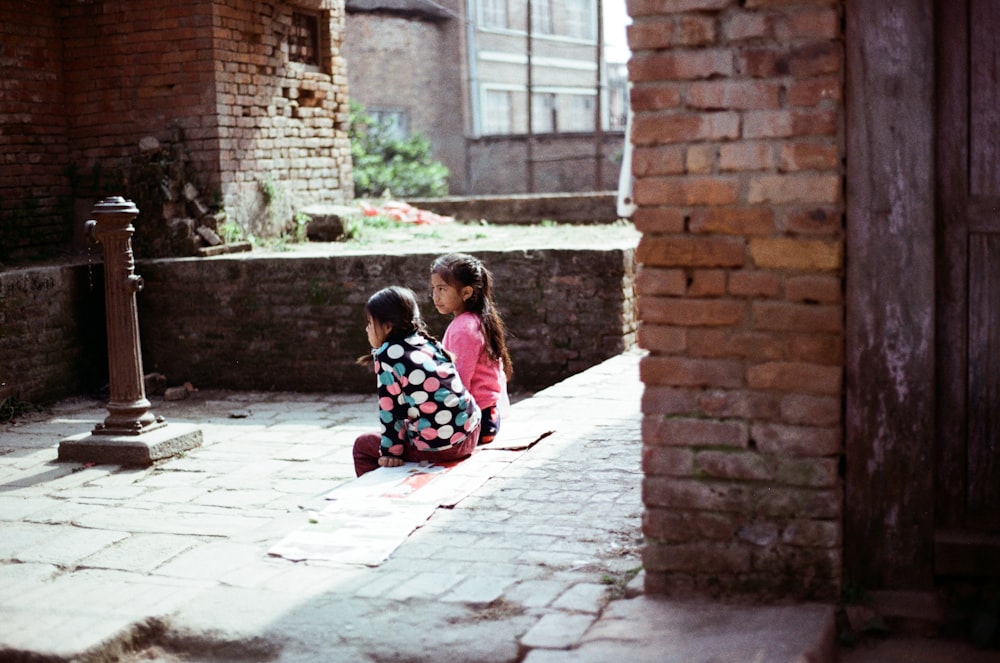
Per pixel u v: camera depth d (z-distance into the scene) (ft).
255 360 34.45
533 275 32.22
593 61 96.17
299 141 41.32
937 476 11.07
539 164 80.07
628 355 29.35
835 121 10.59
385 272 33.01
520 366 32.63
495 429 18.98
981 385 10.85
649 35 11.08
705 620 10.90
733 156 10.95
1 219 35.24
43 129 36.81
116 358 23.90
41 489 21.24
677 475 11.52
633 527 14.05
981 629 10.55
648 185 11.27
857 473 11.10
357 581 12.57
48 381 32.63
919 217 10.61
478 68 82.48
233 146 37.09
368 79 77.61
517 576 12.48
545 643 10.64
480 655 10.63
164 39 36.40
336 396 33.30
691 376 11.33
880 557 11.13
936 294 10.81
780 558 11.23
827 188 10.68
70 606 12.59
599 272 31.58
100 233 23.47
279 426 28.37
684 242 11.21
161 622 12.00
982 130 10.57
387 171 69.05
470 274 19.22
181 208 35.88
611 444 18.61
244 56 37.70
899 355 10.82
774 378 11.05
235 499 20.27
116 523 18.15
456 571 12.75
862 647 10.79
